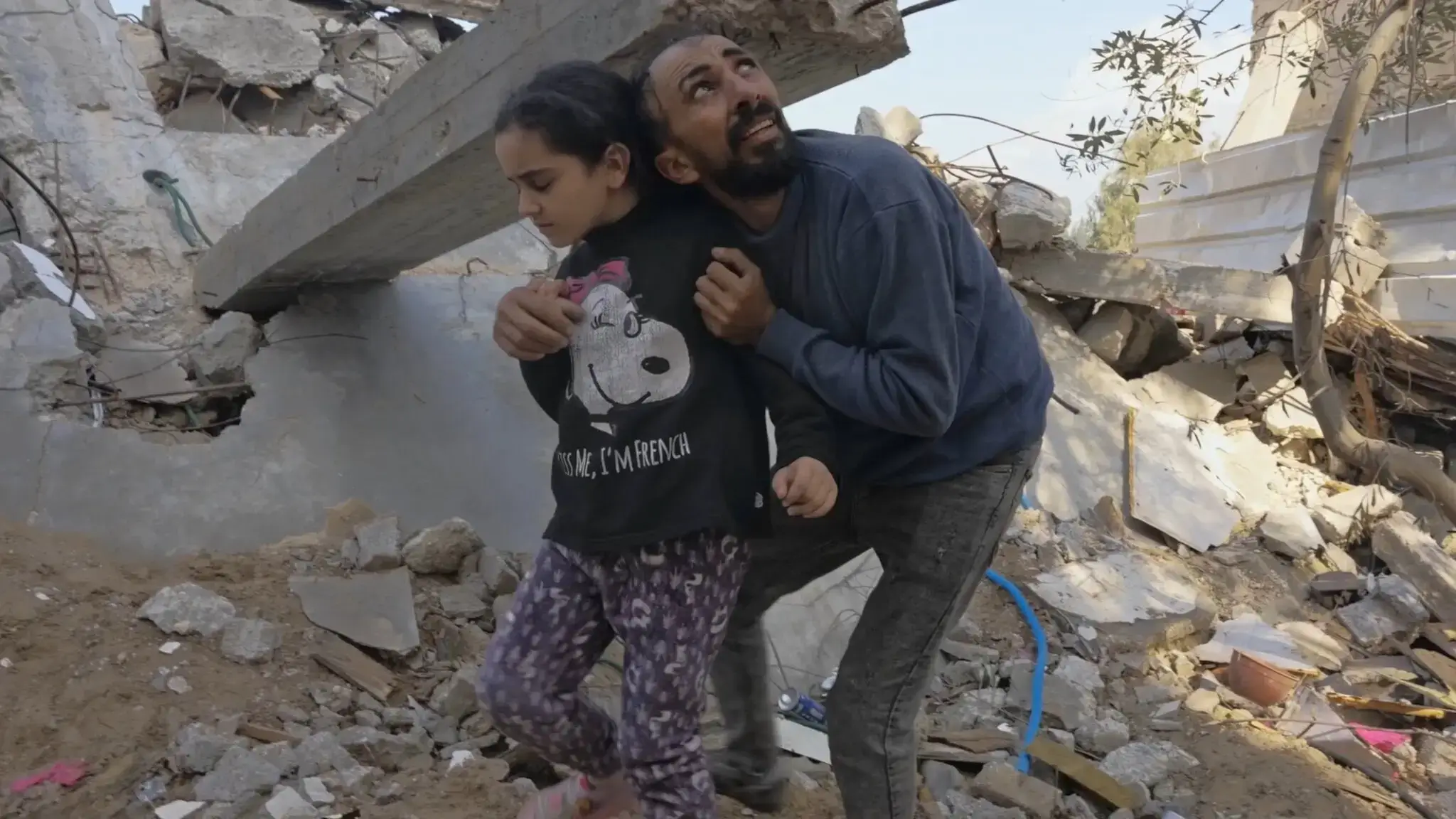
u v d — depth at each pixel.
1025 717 3.70
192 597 3.19
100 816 2.48
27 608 3.05
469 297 4.91
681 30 2.14
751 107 1.86
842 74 2.47
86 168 5.04
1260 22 5.67
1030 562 4.65
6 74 5.07
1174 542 5.11
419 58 7.45
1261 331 6.31
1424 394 5.96
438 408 4.47
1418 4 4.88
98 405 4.05
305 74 6.86
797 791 2.96
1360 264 6.00
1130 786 3.25
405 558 3.77
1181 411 5.84
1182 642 4.43
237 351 4.39
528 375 2.17
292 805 2.46
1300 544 5.09
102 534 3.56
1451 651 4.55
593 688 3.43
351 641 3.32
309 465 4.07
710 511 1.91
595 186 1.90
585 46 2.37
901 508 2.26
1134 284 5.73
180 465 3.85
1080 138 4.57
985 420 2.19
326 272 4.36
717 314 1.94
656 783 2.04
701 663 2.00
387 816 2.45
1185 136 4.82
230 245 4.46
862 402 1.92
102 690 2.83
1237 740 3.68
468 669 3.15
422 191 3.28
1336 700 4.09
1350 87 4.98
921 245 1.91
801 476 1.86
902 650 2.25
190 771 2.62
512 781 2.71
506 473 4.38
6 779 2.55
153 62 6.51
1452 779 3.62
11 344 3.89
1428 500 5.55
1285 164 6.80
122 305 4.75
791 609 4.08
